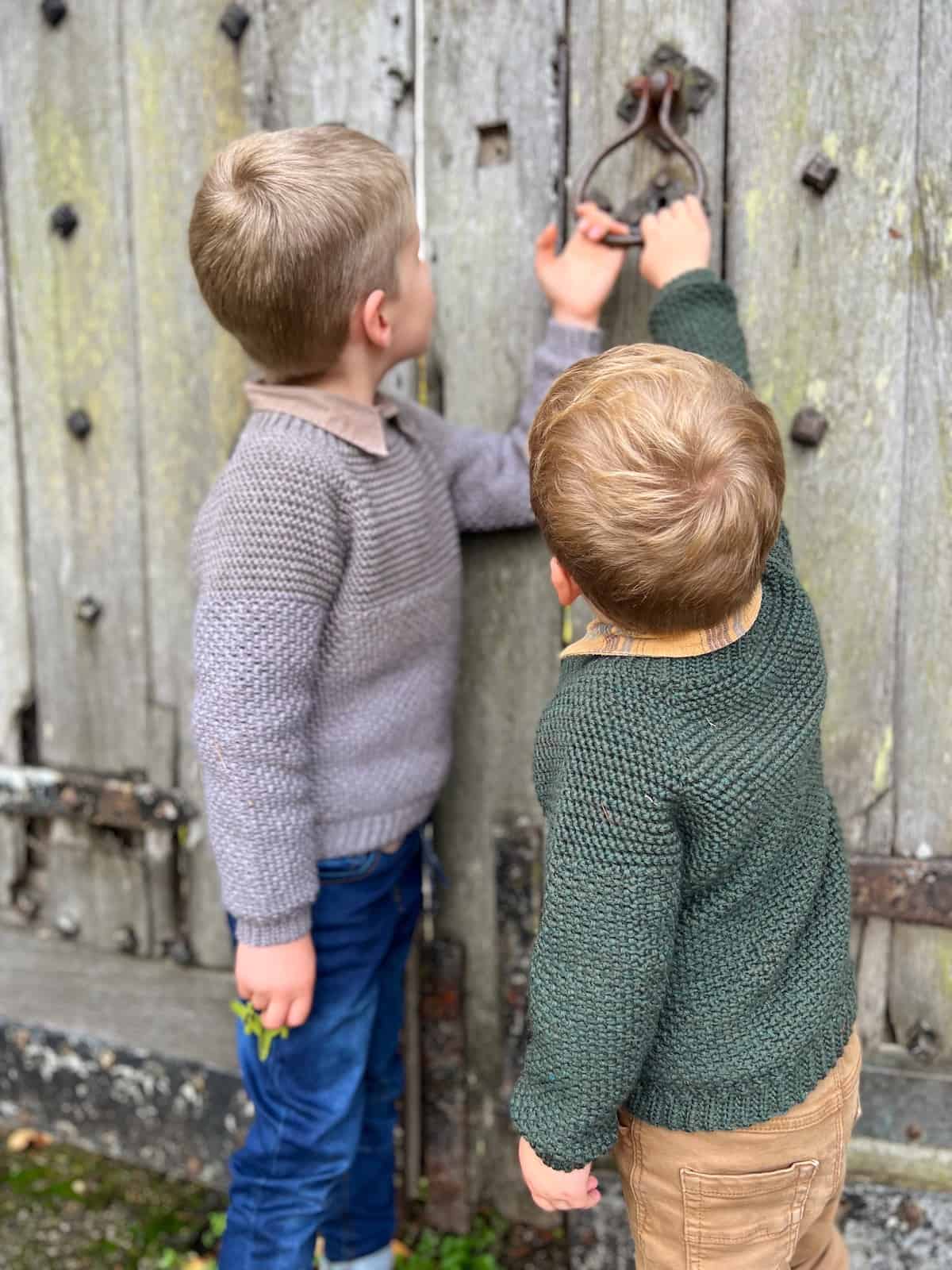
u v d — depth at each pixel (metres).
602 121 1.45
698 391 0.96
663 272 1.37
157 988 1.95
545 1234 1.80
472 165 1.52
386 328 1.31
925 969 1.55
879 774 1.50
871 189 1.36
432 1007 1.78
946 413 1.39
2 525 1.88
